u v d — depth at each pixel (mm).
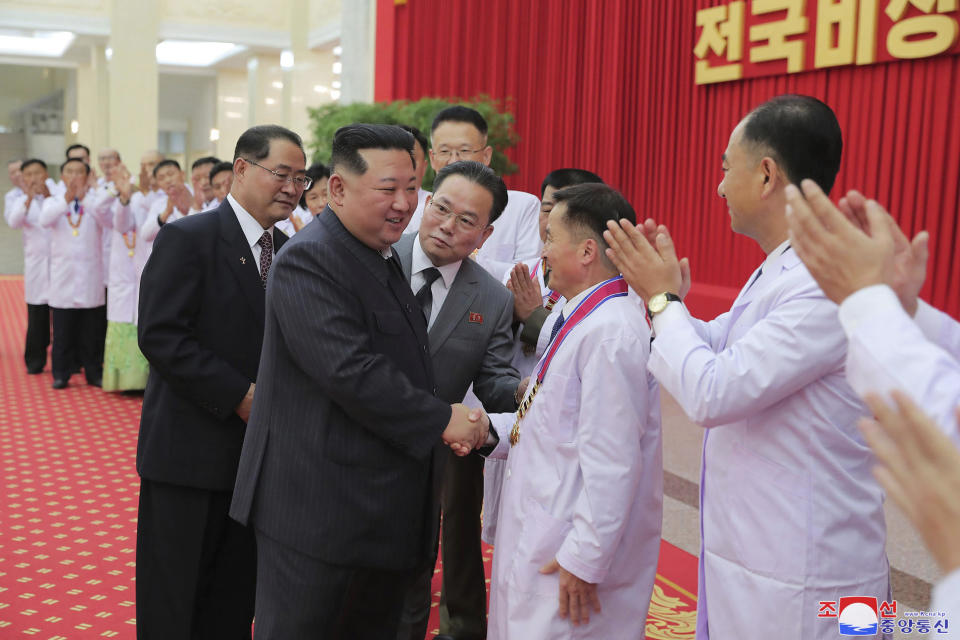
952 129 4934
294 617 1786
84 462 4672
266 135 2242
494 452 2039
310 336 1722
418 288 2326
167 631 2250
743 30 6215
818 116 1521
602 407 1717
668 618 2922
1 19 14273
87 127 19109
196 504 2229
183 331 2145
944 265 5023
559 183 2738
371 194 1754
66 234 6340
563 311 1915
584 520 1701
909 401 662
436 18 9344
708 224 6738
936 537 640
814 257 889
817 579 1481
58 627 2777
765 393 1425
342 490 1769
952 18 4812
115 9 14414
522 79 8750
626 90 7547
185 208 5641
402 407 1743
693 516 3926
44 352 7008
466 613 2695
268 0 15055
